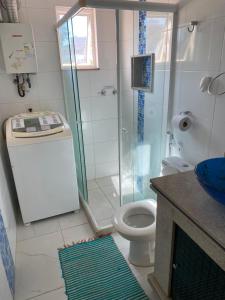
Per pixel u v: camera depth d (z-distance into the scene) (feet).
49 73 8.35
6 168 7.43
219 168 3.78
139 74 6.97
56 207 7.51
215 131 4.88
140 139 7.61
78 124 7.38
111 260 5.98
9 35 6.92
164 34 5.87
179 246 3.98
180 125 5.43
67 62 7.29
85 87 8.30
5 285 4.50
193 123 5.49
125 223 5.72
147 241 5.37
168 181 4.15
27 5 7.38
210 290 3.31
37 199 7.16
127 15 6.41
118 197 8.30
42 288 5.33
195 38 5.01
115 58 8.13
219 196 2.96
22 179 6.77
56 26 7.72
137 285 5.30
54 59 8.25
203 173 3.56
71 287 5.32
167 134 6.55
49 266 5.90
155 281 4.98
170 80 5.97
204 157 5.33
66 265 5.88
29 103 8.40
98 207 7.87
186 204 3.48
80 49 7.79
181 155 6.18
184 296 4.11
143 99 7.30
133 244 5.68
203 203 3.50
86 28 7.44
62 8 7.81
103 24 7.45
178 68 5.71
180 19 5.36
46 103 8.65
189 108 5.55
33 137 6.61
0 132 7.51
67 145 6.95
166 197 3.77
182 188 3.92
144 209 6.15
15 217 7.48
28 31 7.06
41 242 6.68
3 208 5.66
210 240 2.90
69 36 6.51
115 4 4.98
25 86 8.14
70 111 8.22
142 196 7.64
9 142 6.34
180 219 3.61
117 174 9.67
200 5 4.73
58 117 7.75
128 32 6.62
